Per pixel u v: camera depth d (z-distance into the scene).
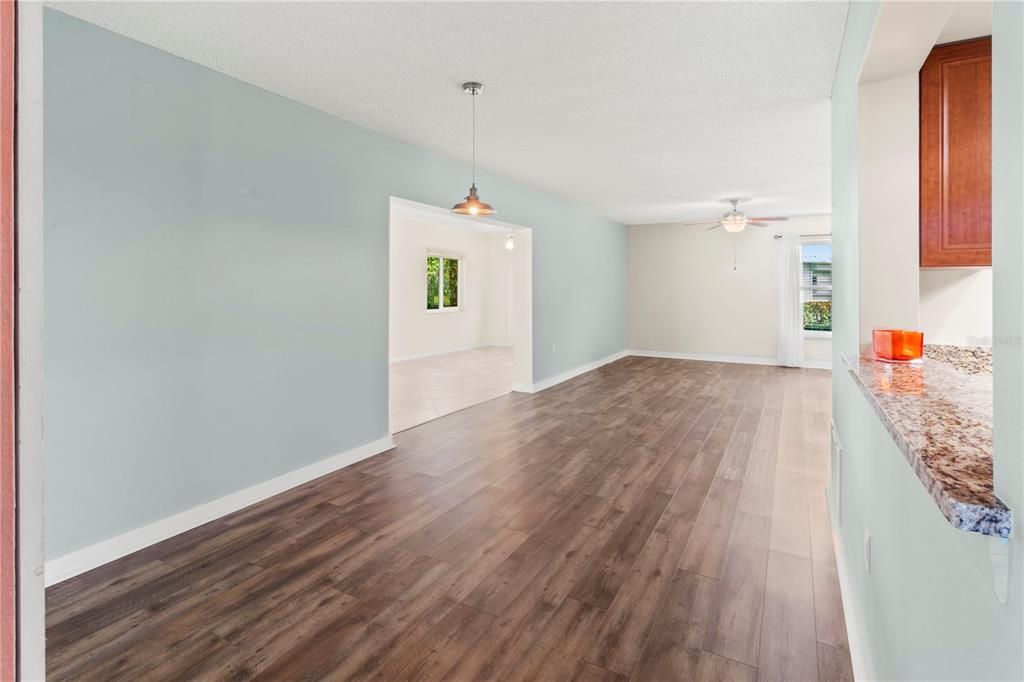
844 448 2.34
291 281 3.37
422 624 2.02
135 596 2.20
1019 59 0.51
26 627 0.41
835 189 2.93
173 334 2.75
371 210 3.96
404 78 2.98
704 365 8.72
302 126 3.40
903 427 0.90
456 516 2.98
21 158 0.40
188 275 2.81
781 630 1.98
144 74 2.59
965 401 1.12
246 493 3.12
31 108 0.41
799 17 2.30
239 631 1.97
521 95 3.22
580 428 4.82
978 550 0.61
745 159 4.76
